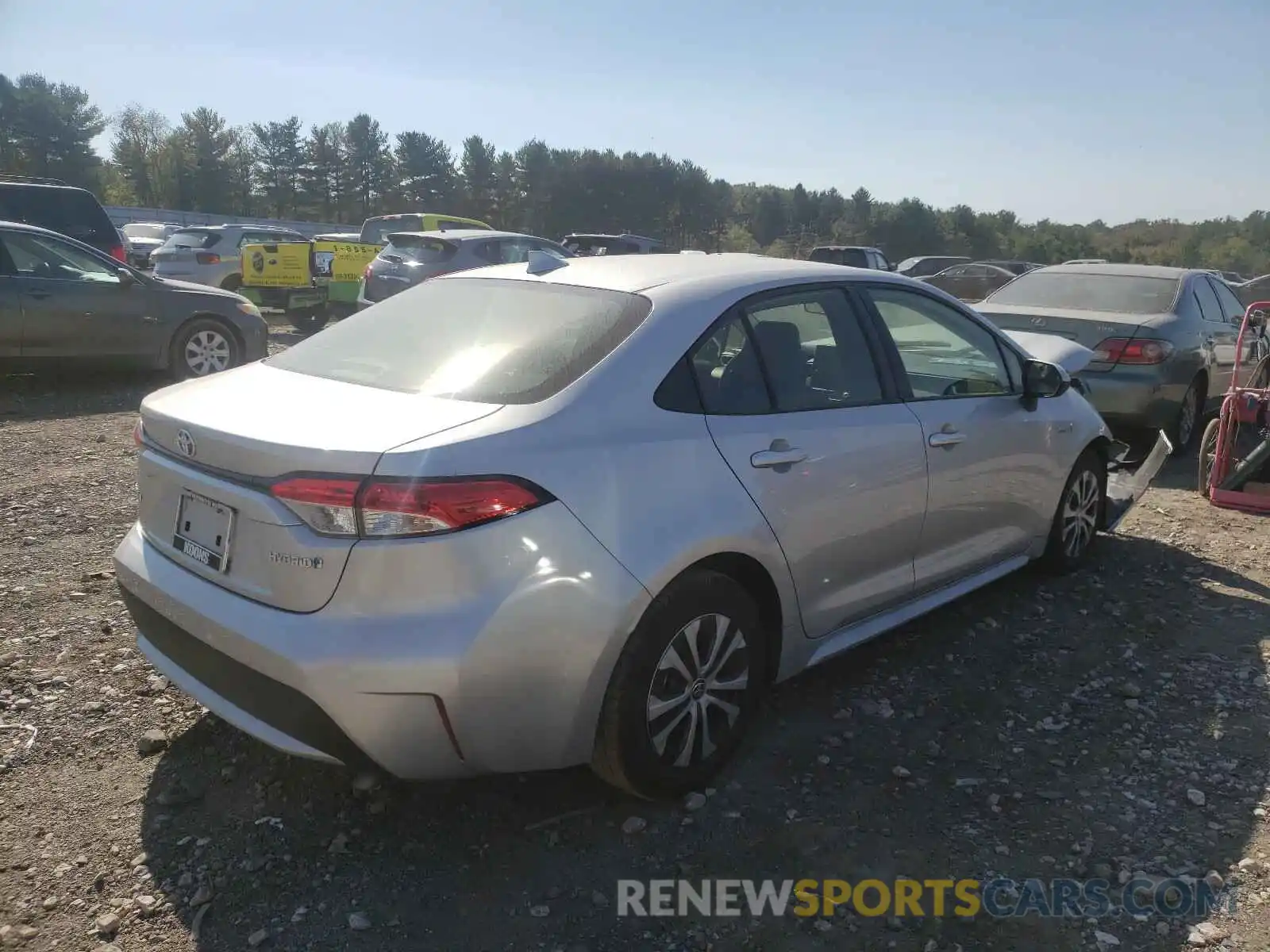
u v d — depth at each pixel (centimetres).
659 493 290
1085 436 497
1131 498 576
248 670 267
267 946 251
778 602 333
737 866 285
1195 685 399
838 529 350
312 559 255
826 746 349
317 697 254
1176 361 756
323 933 255
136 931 254
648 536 284
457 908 266
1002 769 336
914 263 3048
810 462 335
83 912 260
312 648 253
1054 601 486
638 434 293
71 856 280
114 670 383
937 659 419
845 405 363
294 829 296
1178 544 579
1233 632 451
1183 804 317
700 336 322
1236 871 284
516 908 266
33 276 928
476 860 285
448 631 253
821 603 352
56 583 464
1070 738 357
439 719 257
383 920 260
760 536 315
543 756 277
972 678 402
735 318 337
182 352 1014
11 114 7356
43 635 409
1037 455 461
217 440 277
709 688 312
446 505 252
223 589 278
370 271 1406
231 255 1903
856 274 393
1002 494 440
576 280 349
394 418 274
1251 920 265
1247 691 394
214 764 327
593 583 271
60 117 7475
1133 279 836
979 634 445
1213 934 260
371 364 323
